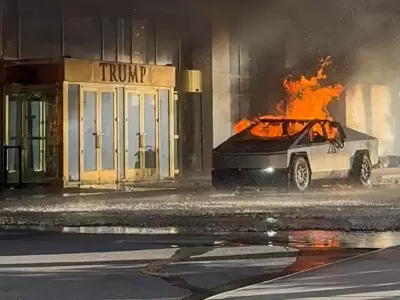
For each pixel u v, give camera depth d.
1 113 22.22
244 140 19.80
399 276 8.48
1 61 22.17
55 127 21.83
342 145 20.75
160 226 13.07
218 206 16.22
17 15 22.91
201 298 7.78
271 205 16.33
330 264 9.34
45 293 7.93
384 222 13.25
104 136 22.73
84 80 22.11
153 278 8.70
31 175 22.14
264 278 8.74
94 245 11.00
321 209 15.41
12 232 12.44
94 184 22.42
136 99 23.62
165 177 24.44
